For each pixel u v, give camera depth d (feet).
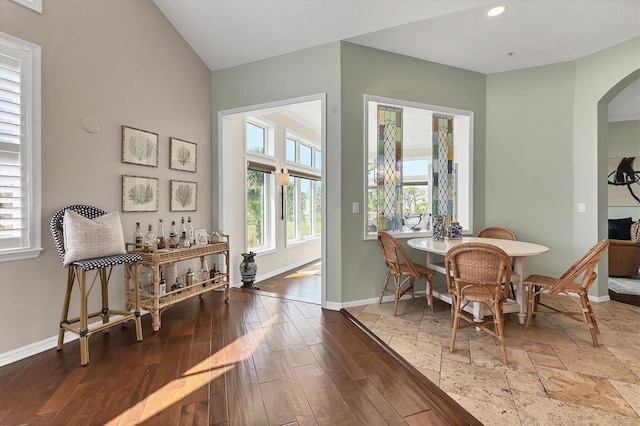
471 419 5.31
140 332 8.36
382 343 8.21
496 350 7.84
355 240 11.35
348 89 11.12
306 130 22.36
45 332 7.80
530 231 13.21
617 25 10.12
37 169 7.54
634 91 15.35
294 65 11.76
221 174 13.24
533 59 12.45
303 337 8.62
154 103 10.68
